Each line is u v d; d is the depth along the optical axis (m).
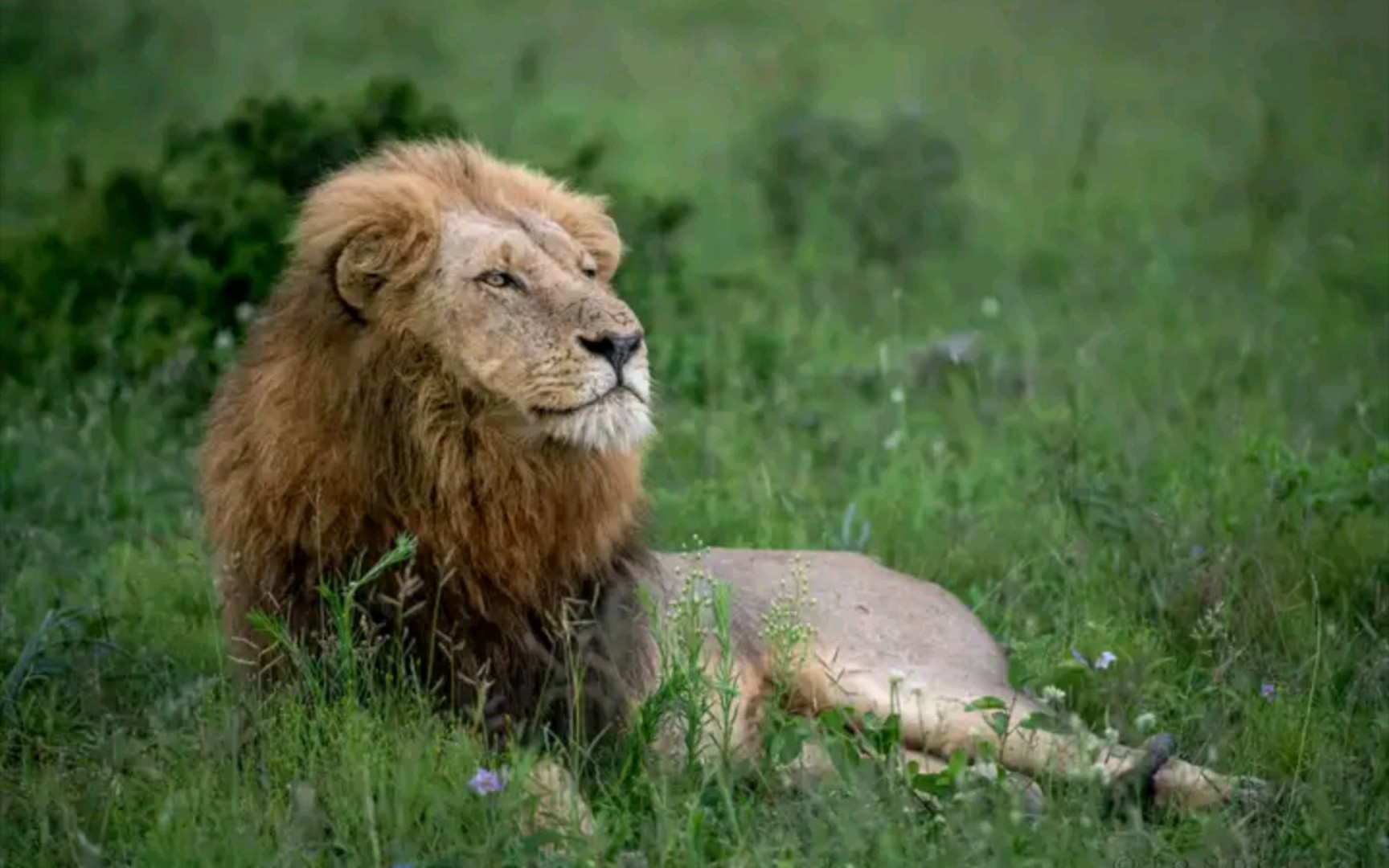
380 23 36.94
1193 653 11.09
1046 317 19.45
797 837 8.47
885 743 9.38
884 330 18.89
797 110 26.62
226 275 15.92
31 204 22.81
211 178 16.73
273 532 9.20
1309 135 29.12
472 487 9.13
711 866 8.24
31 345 15.63
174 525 13.07
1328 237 21.55
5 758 9.44
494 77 33.44
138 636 11.11
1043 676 10.45
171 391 15.03
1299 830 8.70
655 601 10.16
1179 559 11.66
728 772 8.88
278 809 8.54
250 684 9.38
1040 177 26.91
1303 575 11.54
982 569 12.33
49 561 12.17
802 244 22.00
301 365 9.17
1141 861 8.37
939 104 31.77
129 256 16.25
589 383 8.95
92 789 8.77
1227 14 39.66
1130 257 22.14
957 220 22.84
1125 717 9.94
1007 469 14.02
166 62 33.00
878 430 15.05
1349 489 12.37
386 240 9.08
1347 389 15.92
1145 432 14.48
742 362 16.58
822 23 38.72
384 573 9.16
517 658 9.32
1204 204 25.05
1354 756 9.48
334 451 9.09
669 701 9.19
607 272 10.06
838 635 10.47
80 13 34.78
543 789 8.67
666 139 29.00
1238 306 19.58
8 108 29.66
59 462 13.58
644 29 38.19
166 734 9.23
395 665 9.16
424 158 9.72
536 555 9.27
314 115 17.17
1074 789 8.88
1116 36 37.75
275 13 38.03
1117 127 30.14
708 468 14.04
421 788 8.45
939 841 8.47
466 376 9.05
